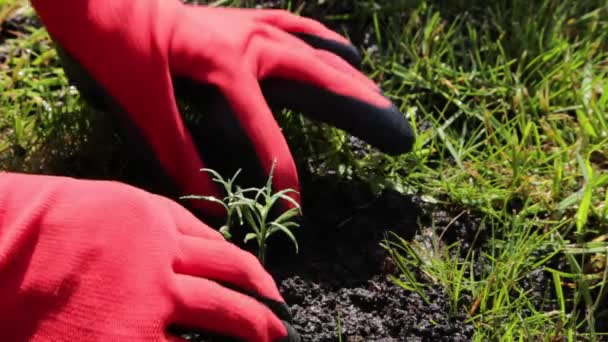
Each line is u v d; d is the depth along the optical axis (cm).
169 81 80
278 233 81
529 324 80
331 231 84
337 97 82
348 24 99
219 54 81
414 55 96
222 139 81
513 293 82
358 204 86
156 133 80
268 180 78
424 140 90
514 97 92
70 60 81
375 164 88
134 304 69
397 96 94
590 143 90
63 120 88
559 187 86
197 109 84
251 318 70
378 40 97
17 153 87
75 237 71
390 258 82
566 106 93
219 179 79
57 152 87
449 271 82
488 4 101
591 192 85
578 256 84
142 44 80
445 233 85
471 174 88
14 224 70
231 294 70
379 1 99
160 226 72
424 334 80
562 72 94
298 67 83
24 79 92
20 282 69
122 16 80
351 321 79
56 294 69
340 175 87
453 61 95
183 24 83
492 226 84
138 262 70
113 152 87
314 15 100
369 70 96
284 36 86
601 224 85
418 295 81
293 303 80
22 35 95
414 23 98
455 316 80
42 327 69
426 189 87
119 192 72
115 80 80
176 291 70
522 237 85
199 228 74
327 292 81
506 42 97
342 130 85
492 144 91
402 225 85
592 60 96
